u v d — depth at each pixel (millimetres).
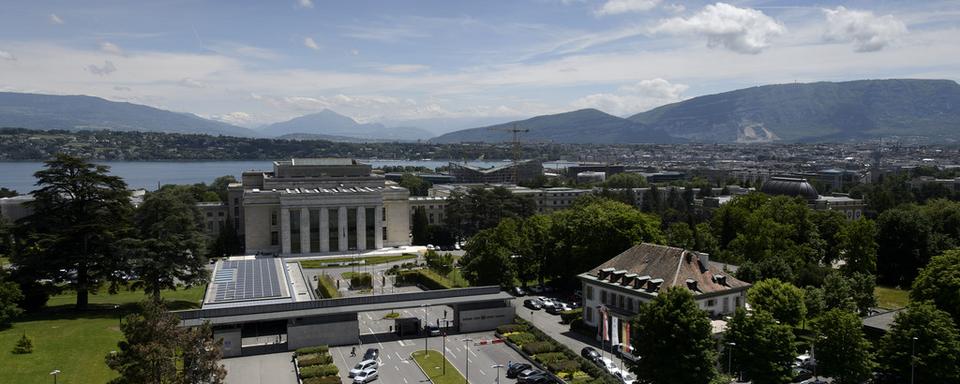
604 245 144000
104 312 124250
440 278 168000
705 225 199375
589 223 147750
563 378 95938
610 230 143875
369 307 120375
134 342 68688
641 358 88188
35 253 121125
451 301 125875
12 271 123375
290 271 174625
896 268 169125
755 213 187250
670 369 82812
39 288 122750
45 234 119125
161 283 132875
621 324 111375
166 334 68438
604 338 104938
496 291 133875
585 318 123188
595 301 120812
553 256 155125
